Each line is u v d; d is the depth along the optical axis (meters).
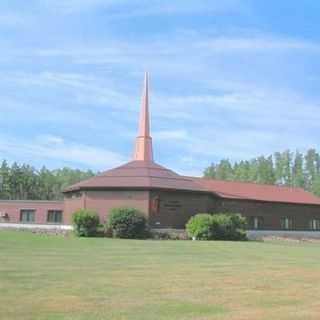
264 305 12.72
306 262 23.95
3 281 15.56
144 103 75.62
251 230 60.00
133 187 49.66
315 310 12.17
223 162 122.44
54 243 32.62
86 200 51.03
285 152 115.25
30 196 116.12
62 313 11.38
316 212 67.38
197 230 44.47
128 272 18.61
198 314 11.57
